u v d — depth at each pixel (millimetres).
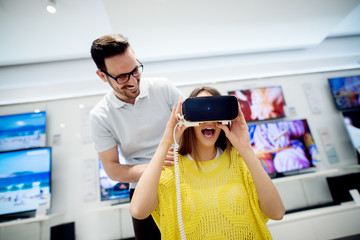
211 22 1870
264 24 2016
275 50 2674
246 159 693
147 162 1047
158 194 659
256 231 693
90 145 2207
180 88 2473
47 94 2225
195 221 665
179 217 628
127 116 1023
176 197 684
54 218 1979
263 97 2451
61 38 1907
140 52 2232
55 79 2260
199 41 2168
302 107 2574
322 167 2369
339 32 2723
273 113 2412
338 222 1857
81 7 1583
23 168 1979
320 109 2588
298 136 2336
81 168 2141
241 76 2539
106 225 2004
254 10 1782
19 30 1733
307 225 1818
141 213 590
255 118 2369
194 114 633
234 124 760
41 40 1901
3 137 2082
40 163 2004
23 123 2139
